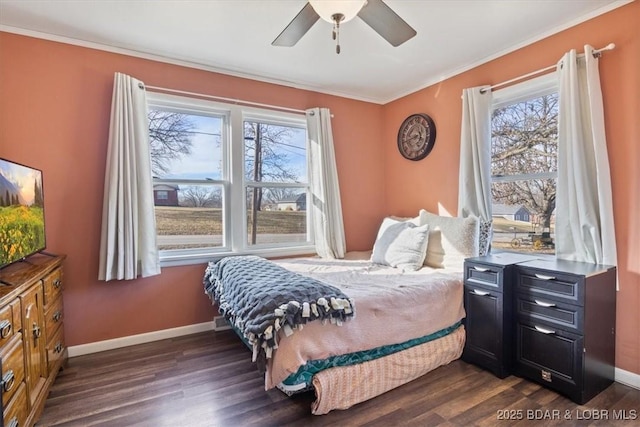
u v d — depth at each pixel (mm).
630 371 2072
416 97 3625
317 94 3635
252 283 1986
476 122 2857
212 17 2254
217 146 3199
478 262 2344
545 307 2047
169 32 2451
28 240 1901
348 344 1854
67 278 2521
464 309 2434
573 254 2279
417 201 3633
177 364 2398
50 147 2467
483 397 1963
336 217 3549
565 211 2301
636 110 2037
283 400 1948
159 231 2963
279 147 3531
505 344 2191
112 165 2535
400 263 2850
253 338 1600
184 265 2957
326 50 2740
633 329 2066
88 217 2588
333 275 2596
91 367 2352
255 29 2416
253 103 3252
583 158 2182
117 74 2580
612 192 2137
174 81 2896
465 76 3094
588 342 1903
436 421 1746
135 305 2760
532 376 2119
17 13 2186
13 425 1389
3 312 1340
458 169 3193
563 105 2281
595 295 1938
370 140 3988
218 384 2127
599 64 2176
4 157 2334
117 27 2375
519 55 2656
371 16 1811
